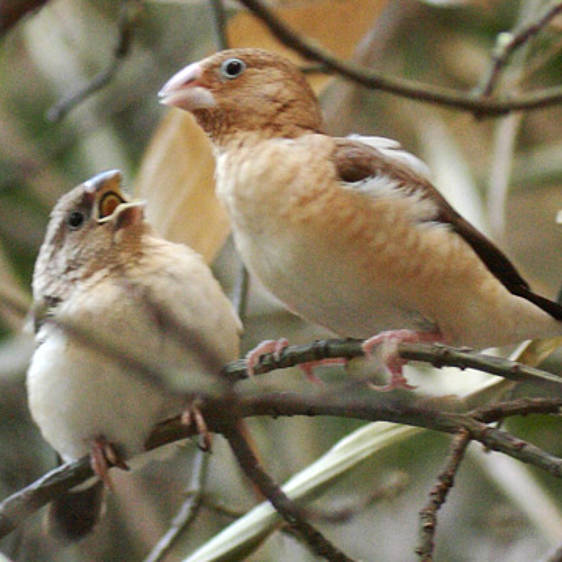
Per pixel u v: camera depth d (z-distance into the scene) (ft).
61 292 24.61
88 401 23.39
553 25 31.76
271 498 20.56
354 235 22.90
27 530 31.22
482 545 31.50
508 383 22.48
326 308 23.71
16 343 34.19
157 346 23.13
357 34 30.60
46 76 38.63
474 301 23.53
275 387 27.86
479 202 30.66
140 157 36.65
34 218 36.42
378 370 23.93
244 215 23.71
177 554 31.99
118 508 32.96
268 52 25.26
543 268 34.86
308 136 24.20
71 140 33.86
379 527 31.91
